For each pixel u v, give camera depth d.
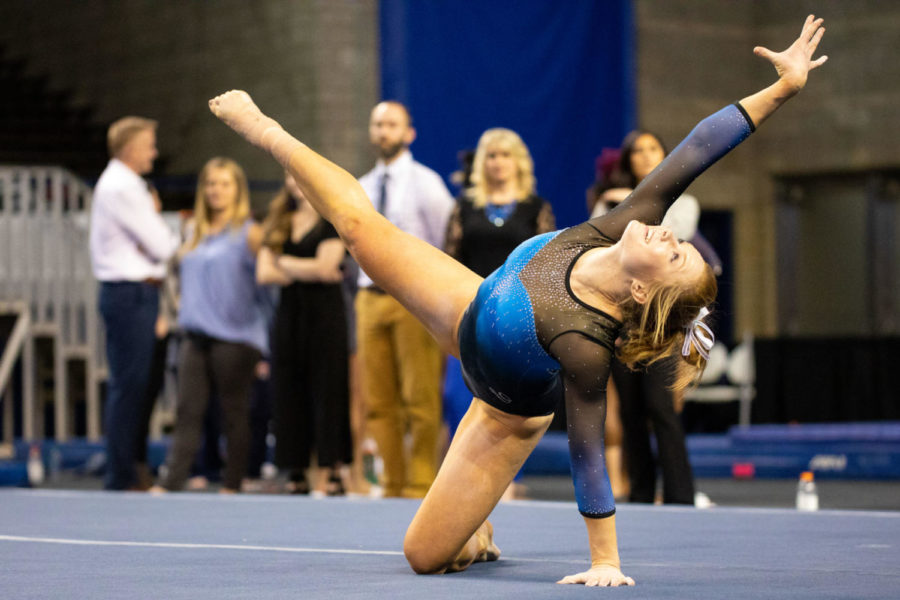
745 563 4.41
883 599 3.54
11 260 13.75
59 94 20.38
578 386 4.02
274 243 9.04
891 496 9.74
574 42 16.62
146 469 10.12
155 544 5.18
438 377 8.63
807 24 4.31
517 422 4.29
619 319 4.09
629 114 17.08
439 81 15.68
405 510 6.82
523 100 16.20
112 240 9.06
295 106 16.44
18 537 5.51
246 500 7.55
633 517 6.15
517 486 9.06
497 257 8.20
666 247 3.98
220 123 17.77
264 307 11.88
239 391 9.13
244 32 17.30
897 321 18.91
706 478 12.41
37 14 21.12
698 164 4.25
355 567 4.43
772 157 19.47
